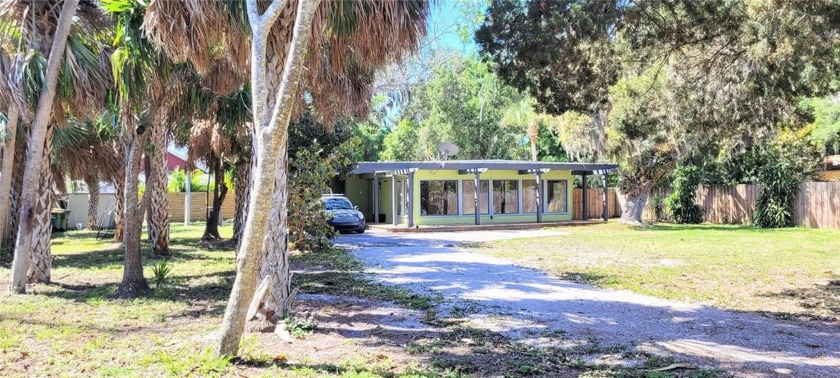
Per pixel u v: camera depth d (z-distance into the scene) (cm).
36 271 937
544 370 476
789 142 2395
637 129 1242
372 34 616
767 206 2320
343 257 1315
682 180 2591
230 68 936
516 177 2620
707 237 1823
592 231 2170
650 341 575
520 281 966
